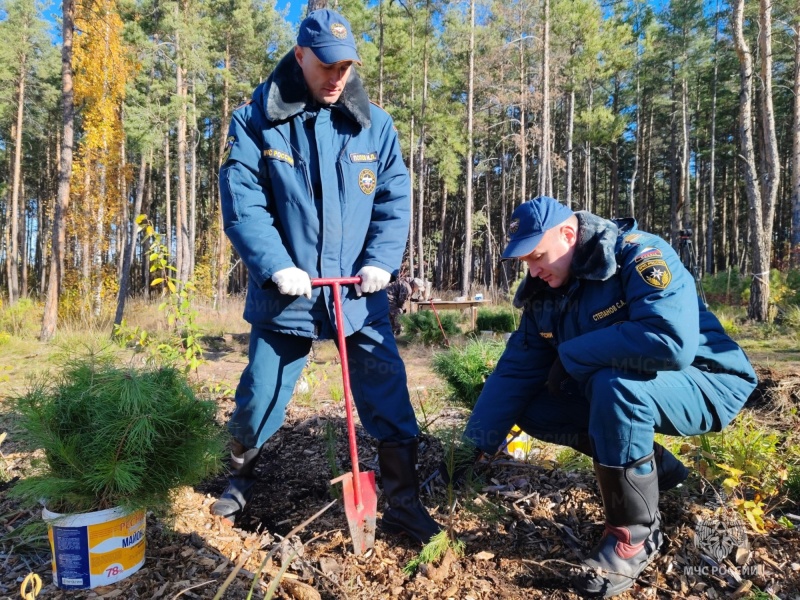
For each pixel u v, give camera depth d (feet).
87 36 54.03
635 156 116.57
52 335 36.86
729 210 128.67
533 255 7.02
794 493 8.36
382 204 8.14
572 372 6.83
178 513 7.26
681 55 88.74
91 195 62.95
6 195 104.42
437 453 10.06
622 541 6.61
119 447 6.07
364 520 6.99
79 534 6.03
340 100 7.57
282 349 7.76
